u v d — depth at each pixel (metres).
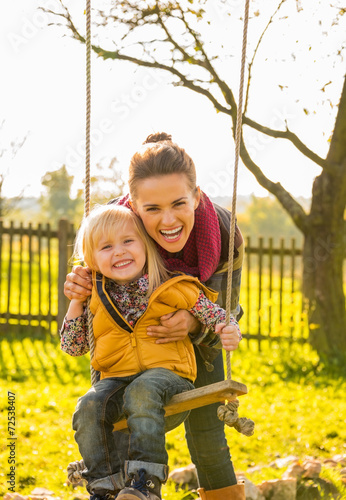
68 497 3.80
